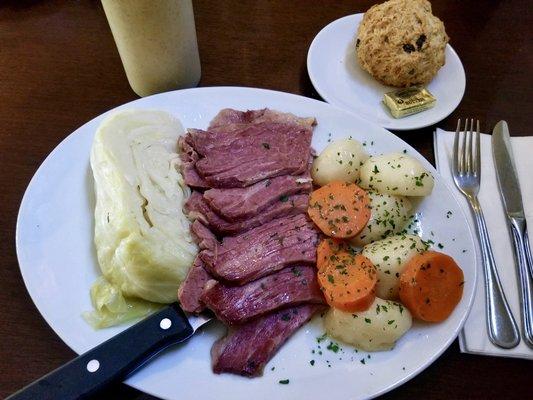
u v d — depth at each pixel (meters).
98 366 0.24
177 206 0.30
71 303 0.27
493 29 0.46
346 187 0.31
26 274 0.28
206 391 0.25
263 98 0.37
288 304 0.27
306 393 0.25
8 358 0.27
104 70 0.40
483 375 0.27
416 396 0.26
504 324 0.28
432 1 0.48
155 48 0.35
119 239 0.27
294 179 0.32
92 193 0.31
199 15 0.45
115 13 0.32
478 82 0.42
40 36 0.42
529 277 0.30
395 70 0.39
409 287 0.27
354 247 0.31
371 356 0.27
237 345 0.26
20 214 0.29
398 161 0.32
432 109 0.39
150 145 0.32
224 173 0.31
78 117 0.37
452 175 0.35
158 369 0.25
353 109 0.39
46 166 0.31
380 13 0.40
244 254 0.29
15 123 0.37
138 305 0.28
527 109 0.40
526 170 0.35
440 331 0.27
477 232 0.32
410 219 0.32
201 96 0.36
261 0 0.46
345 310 0.26
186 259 0.28
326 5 0.47
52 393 0.23
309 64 0.40
